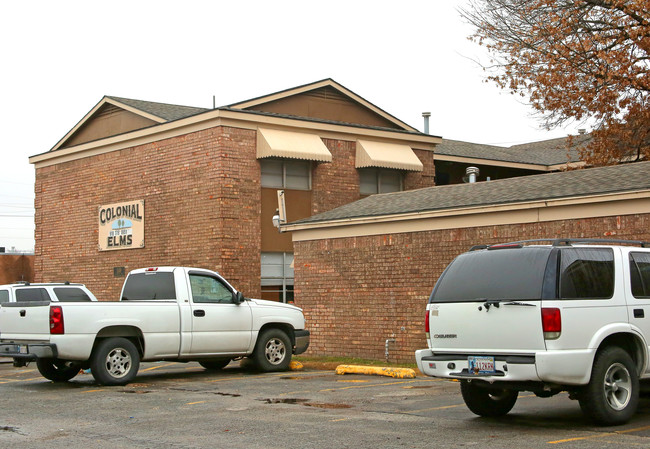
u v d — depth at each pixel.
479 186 19.25
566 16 21.03
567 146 26.05
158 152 26.58
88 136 30.52
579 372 8.62
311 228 20.34
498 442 8.23
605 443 8.02
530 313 8.70
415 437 8.61
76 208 29.88
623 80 20.73
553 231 15.41
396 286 18.34
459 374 9.22
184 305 15.32
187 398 12.34
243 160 24.83
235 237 24.41
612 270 9.25
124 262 27.67
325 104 28.12
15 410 11.30
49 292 19.83
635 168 16.64
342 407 11.05
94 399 12.40
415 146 29.33
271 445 8.34
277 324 16.92
